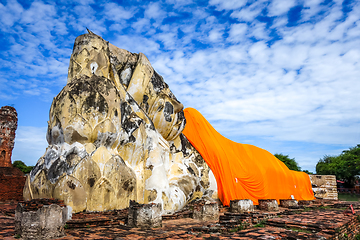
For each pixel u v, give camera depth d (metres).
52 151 10.60
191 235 7.73
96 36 12.88
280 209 15.79
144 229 8.66
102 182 10.20
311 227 8.86
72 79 11.72
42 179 10.14
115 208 10.45
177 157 15.53
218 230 8.29
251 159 18.39
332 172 48.00
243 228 8.97
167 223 10.16
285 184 19.67
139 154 12.05
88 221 8.77
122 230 8.41
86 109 10.73
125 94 12.96
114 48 13.67
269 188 18.31
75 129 10.43
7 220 9.80
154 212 9.16
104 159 10.59
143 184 11.86
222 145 17.59
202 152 16.64
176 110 15.35
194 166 16.02
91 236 7.49
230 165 16.45
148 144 12.81
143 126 12.51
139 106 13.23
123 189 10.78
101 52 12.71
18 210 7.36
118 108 11.71
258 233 8.12
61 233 7.45
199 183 15.65
